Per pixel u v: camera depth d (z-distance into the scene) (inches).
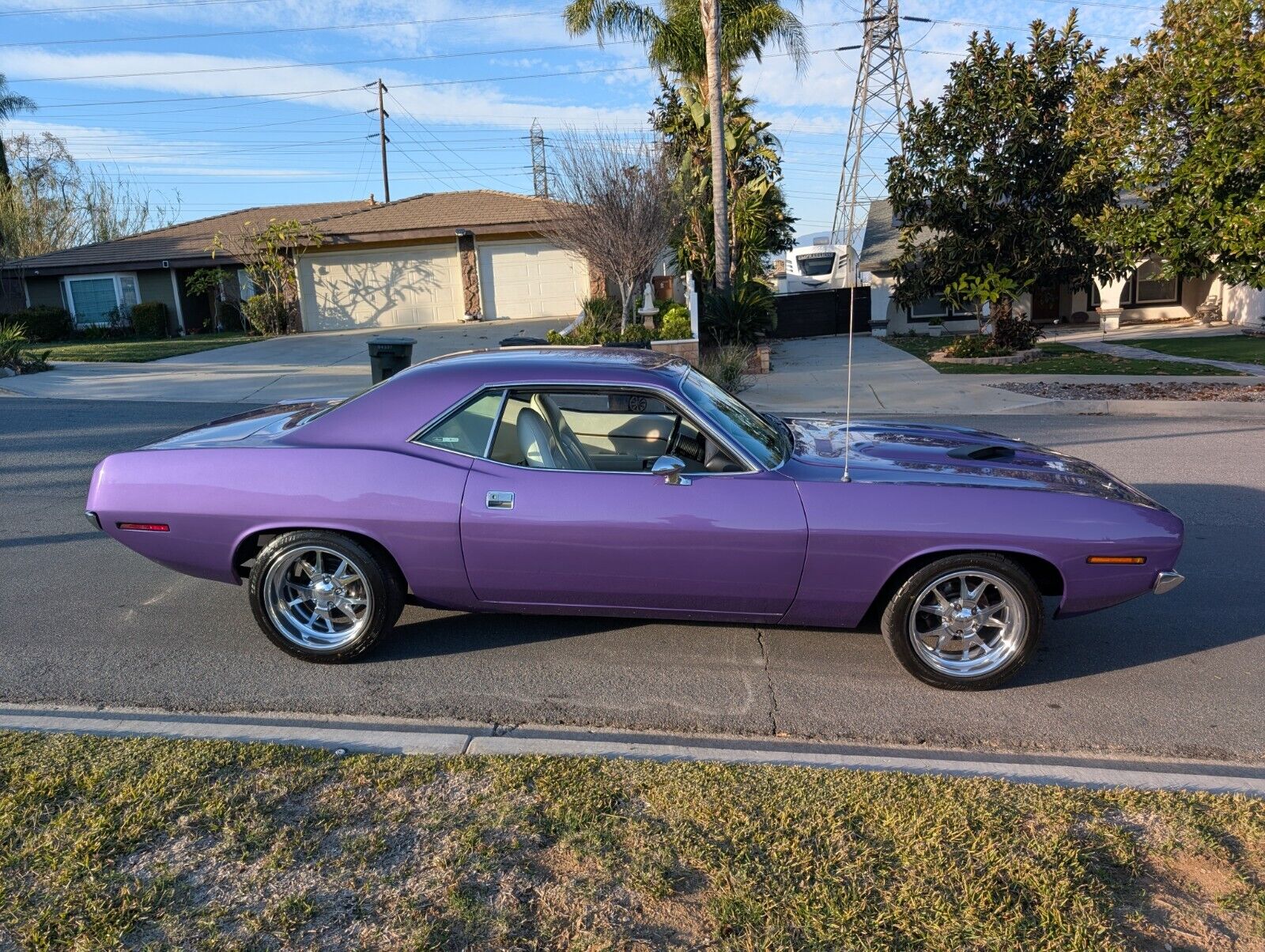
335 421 176.1
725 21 896.9
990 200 674.8
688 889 105.0
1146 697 167.6
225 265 1024.2
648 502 163.9
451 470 169.0
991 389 552.1
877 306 1001.5
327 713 158.2
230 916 99.7
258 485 170.6
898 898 103.3
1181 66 480.7
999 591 167.3
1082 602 166.6
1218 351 720.3
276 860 109.3
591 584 169.6
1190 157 476.7
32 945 94.9
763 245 935.7
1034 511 162.9
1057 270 683.4
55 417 463.8
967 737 152.4
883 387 576.7
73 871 106.3
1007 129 658.2
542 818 118.3
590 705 161.9
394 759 133.6
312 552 174.4
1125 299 1027.3
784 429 199.5
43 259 1045.8
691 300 666.2
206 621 200.5
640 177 690.2
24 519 281.6
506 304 979.9
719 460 168.4
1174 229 500.7
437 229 938.1
